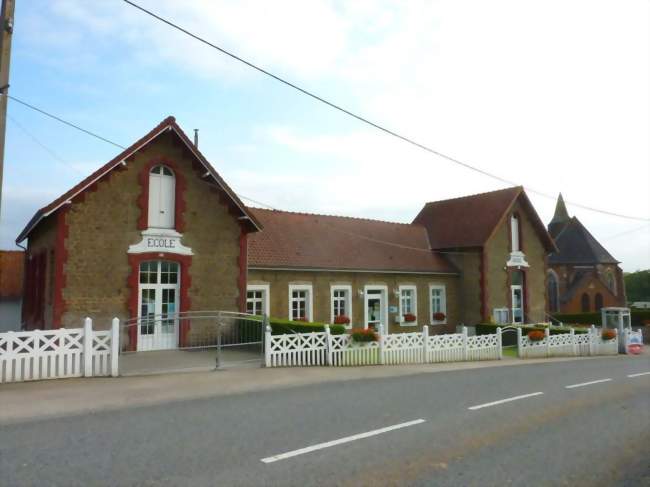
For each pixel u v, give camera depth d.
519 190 30.62
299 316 23.05
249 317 17.45
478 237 29.25
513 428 7.77
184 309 17.45
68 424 7.49
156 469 5.57
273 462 5.88
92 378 11.54
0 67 10.87
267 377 12.42
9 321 30.69
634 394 11.18
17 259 32.72
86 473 5.43
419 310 27.89
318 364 15.27
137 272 16.64
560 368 16.52
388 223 31.03
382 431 7.32
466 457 6.29
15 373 10.76
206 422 7.69
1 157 10.83
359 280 25.28
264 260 21.81
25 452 6.12
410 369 15.30
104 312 16.03
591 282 48.41
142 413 8.27
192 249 17.78
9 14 10.98
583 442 7.12
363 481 5.37
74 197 15.76
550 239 32.81
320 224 27.03
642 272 93.94
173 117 17.28
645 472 6.00
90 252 15.91
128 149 16.38
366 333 16.17
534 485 5.44
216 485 5.15
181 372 12.87
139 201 16.86
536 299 32.31
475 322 29.05
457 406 9.27
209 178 18.34
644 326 38.62
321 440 6.78
